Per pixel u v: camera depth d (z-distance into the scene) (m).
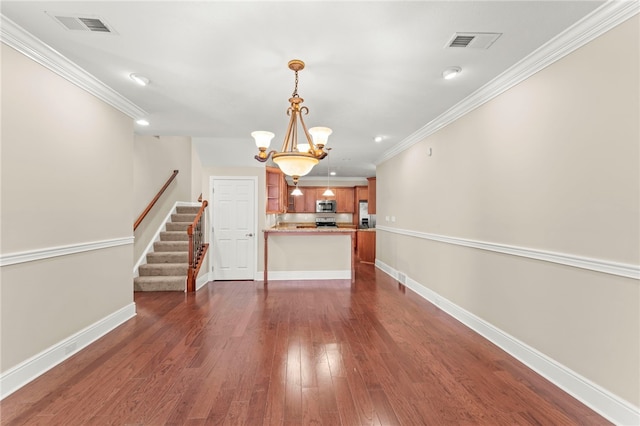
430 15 1.89
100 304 3.06
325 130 2.58
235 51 2.32
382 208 6.74
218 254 5.80
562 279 2.20
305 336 3.07
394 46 2.25
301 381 2.24
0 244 2.06
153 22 1.98
